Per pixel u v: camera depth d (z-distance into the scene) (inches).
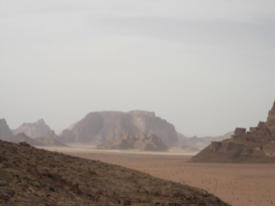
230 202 1813.5
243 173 3540.8
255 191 2265.0
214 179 2888.8
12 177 866.8
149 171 3496.6
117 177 1208.2
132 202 986.1
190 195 1157.1
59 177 1030.4
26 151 1197.1
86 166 1253.1
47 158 1203.9
